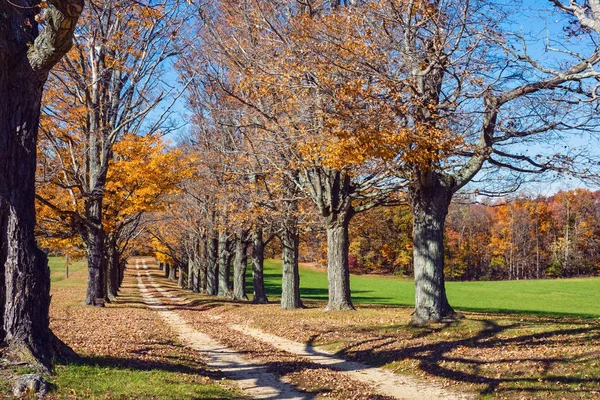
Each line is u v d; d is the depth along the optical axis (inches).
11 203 300.2
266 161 804.6
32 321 302.4
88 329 572.4
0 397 241.3
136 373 328.2
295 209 878.4
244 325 749.3
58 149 863.1
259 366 441.4
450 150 468.8
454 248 2893.7
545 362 371.6
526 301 1556.3
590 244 2805.1
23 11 305.9
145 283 2500.0
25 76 301.6
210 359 472.4
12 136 301.7
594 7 322.3
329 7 649.6
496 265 2967.5
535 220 2842.0
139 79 824.3
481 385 347.3
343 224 774.5
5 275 298.0
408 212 2667.3
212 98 910.4
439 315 552.4
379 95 457.7
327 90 481.7
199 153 1007.0
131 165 887.7
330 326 637.9
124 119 901.8
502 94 474.9
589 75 364.5
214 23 661.9
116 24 731.4
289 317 750.5
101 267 944.3
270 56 574.6
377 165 566.3
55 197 922.1
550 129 487.8
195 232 1552.7
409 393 347.9
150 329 632.4
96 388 277.0
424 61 486.9
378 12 466.6
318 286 2469.2
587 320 589.6
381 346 491.5
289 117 601.0
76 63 824.3
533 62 398.3
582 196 2797.7
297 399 329.7
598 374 328.5
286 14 626.8
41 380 261.1
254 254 1131.9
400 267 2920.8
